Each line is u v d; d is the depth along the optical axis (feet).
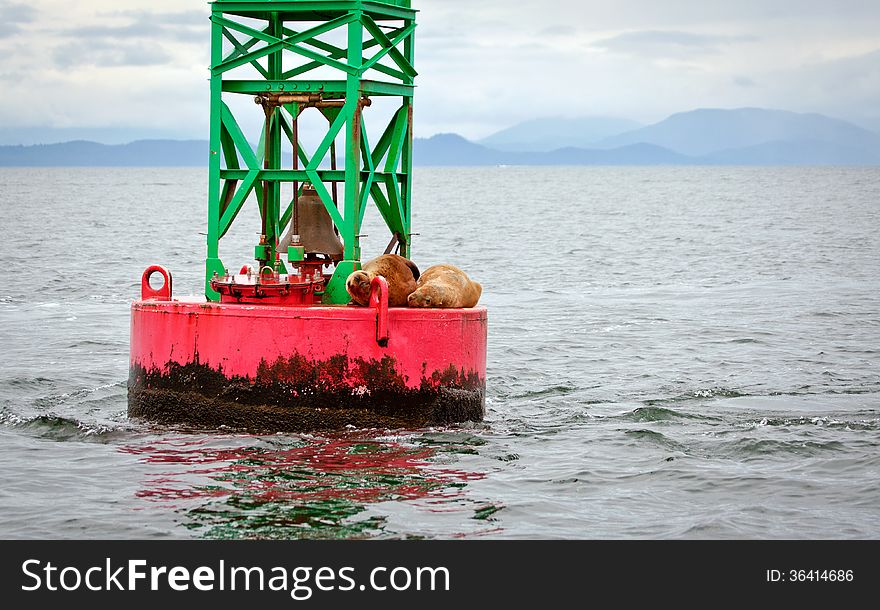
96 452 43.52
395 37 49.88
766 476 41.75
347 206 47.11
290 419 45.09
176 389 46.21
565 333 80.79
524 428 49.08
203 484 39.55
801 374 64.13
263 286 45.70
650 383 61.52
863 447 45.96
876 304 97.35
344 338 44.73
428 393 45.24
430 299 46.06
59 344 72.49
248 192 48.26
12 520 36.27
